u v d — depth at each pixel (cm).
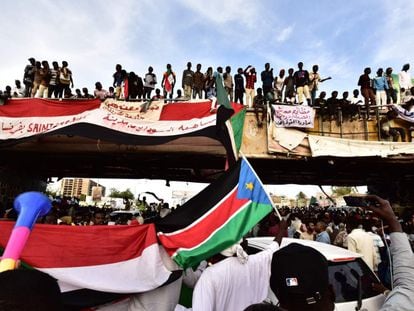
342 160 943
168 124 736
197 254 279
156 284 276
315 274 135
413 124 930
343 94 955
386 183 1452
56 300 88
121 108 757
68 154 950
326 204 4147
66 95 1120
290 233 896
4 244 283
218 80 551
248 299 243
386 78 1137
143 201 2247
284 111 912
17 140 730
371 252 555
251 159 952
